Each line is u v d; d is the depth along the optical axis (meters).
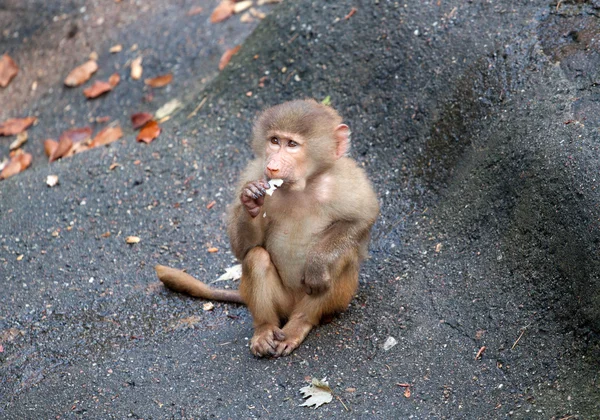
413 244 7.91
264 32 10.46
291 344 6.74
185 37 12.09
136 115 10.95
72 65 12.34
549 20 8.27
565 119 7.20
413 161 8.59
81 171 9.64
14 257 8.66
